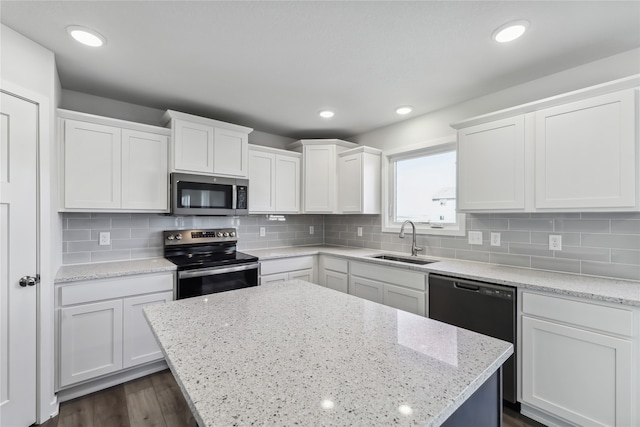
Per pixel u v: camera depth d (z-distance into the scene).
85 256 2.49
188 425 1.80
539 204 1.96
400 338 1.04
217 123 2.84
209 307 1.37
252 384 0.74
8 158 1.62
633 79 1.61
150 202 2.53
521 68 2.09
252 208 3.22
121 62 2.01
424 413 0.64
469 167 2.33
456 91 2.47
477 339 1.03
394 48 1.85
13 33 1.64
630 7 1.47
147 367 2.35
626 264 1.88
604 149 1.71
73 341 1.99
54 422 1.80
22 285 1.67
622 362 1.49
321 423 0.61
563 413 1.67
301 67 2.09
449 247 2.83
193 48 1.85
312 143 3.58
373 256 3.10
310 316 1.25
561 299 1.68
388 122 3.28
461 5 1.48
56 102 2.07
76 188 2.19
